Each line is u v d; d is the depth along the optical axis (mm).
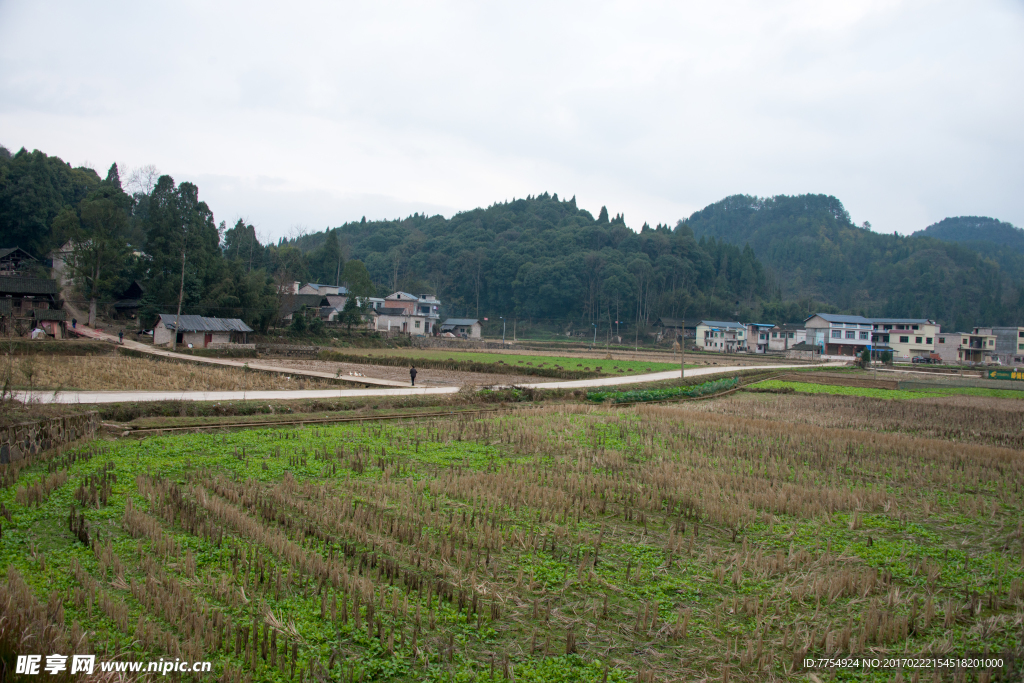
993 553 14570
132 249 85125
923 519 17062
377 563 11867
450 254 175125
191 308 77062
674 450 24750
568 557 13109
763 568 12922
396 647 9281
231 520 13398
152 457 19531
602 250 162250
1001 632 10703
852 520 16328
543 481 18656
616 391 44531
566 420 31219
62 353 51562
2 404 20438
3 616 8258
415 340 98500
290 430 25625
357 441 23766
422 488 17312
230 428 25641
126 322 79375
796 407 41250
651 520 15969
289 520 13609
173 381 38562
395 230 198375
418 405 34500
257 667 8445
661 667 9328
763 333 133250
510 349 100562
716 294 165875
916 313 172625
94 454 19578
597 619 10641
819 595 11812
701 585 12203
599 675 8984
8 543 11766
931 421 36125
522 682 8672
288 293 97812
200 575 10922
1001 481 21422
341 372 51281
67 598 9758
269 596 10406
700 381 55562
